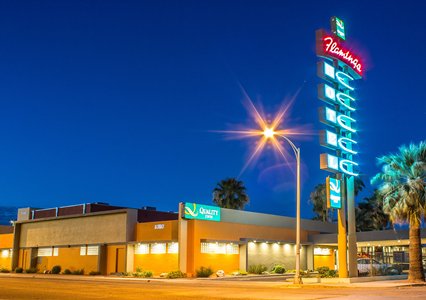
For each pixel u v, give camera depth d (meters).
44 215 61.72
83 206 57.09
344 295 23.36
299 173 32.44
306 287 30.55
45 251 60.00
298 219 32.16
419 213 33.94
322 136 35.31
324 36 37.06
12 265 62.28
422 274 33.91
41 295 23.19
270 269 54.09
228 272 49.56
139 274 45.94
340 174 35.84
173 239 46.84
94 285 32.44
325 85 36.28
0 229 71.31
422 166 33.84
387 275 38.84
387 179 35.50
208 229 48.25
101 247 52.50
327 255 63.12
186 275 45.66
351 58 38.97
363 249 64.44
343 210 35.50
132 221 51.03
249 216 53.19
